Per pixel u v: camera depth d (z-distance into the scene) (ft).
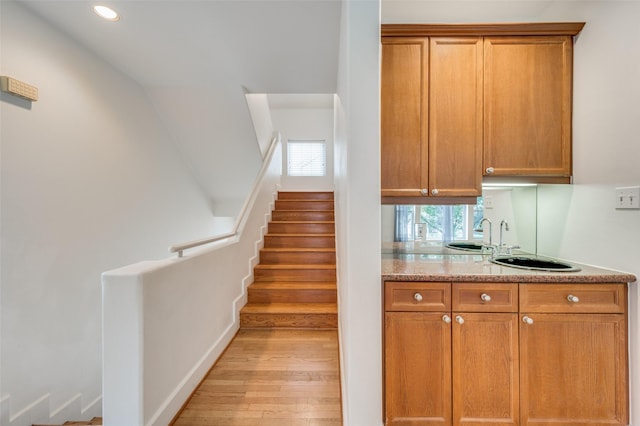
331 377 7.03
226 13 6.34
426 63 5.93
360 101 4.67
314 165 19.17
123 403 4.74
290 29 6.94
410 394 5.06
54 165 6.56
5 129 5.56
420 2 6.28
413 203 6.17
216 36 7.20
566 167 5.97
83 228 7.36
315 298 10.58
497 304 5.07
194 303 6.69
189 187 13.41
